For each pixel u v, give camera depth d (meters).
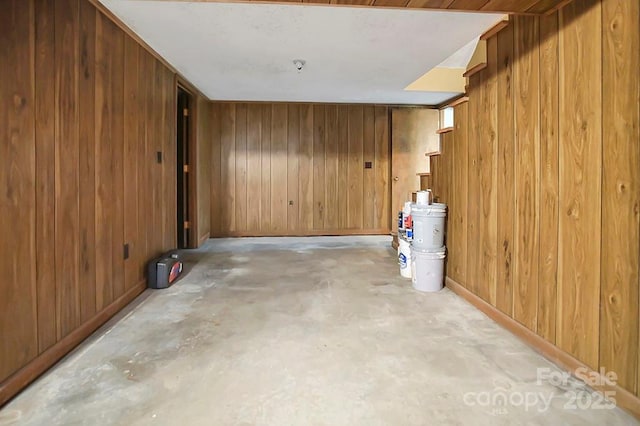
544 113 2.14
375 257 4.79
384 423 1.58
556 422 1.58
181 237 5.31
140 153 3.27
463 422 1.58
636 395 1.61
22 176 1.83
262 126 6.23
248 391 1.80
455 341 2.35
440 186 3.63
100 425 1.55
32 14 1.89
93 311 2.51
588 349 1.86
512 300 2.48
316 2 1.97
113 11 2.61
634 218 1.61
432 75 5.28
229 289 3.43
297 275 3.92
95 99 2.51
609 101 1.71
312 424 1.57
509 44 2.46
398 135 6.34
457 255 3.28
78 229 2.32
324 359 2.12
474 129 2.95
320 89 5.14
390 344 2.30
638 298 1.60
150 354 2.18
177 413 1.64
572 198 1.95
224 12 2.64
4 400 1.69
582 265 1.89
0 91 1.69
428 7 2.03
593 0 1.79
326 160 6.36
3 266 1.71
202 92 5.38
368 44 3.30
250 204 6.30
